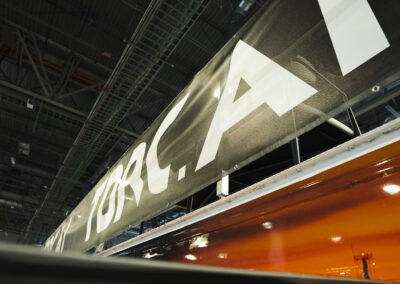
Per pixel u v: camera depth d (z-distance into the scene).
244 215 1.21
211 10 5.68
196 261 1.42
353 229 0.80
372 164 0.82
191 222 1.58
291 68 1.20
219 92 1.68
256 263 1.07
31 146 9.97
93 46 6.23
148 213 2.02
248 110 1.37
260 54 1.43
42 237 15.48
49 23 6.10
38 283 0.12
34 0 5.71
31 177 11.98
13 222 16.12
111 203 2.87
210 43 6.26
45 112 8.23
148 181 2.21
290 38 1.27
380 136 0.82
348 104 0.92
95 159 10.31
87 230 3.40
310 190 0.97
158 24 3.94
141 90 5.30
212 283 0.20
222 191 1.39
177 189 1.75
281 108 1.18
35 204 13.04
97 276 0.14
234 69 1.60
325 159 0.96
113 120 6.19
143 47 4.61
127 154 2.94
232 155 1.36
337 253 0.82
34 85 7.82
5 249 0.11
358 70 0.93
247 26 1.62
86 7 5.85
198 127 1.77
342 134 1.85
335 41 1.05
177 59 6.75
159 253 1.80
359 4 1.01
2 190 11.96
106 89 5.20
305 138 1.97
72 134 9.12
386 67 0.85
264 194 1.15
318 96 1.04
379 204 0.77
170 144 2.06
